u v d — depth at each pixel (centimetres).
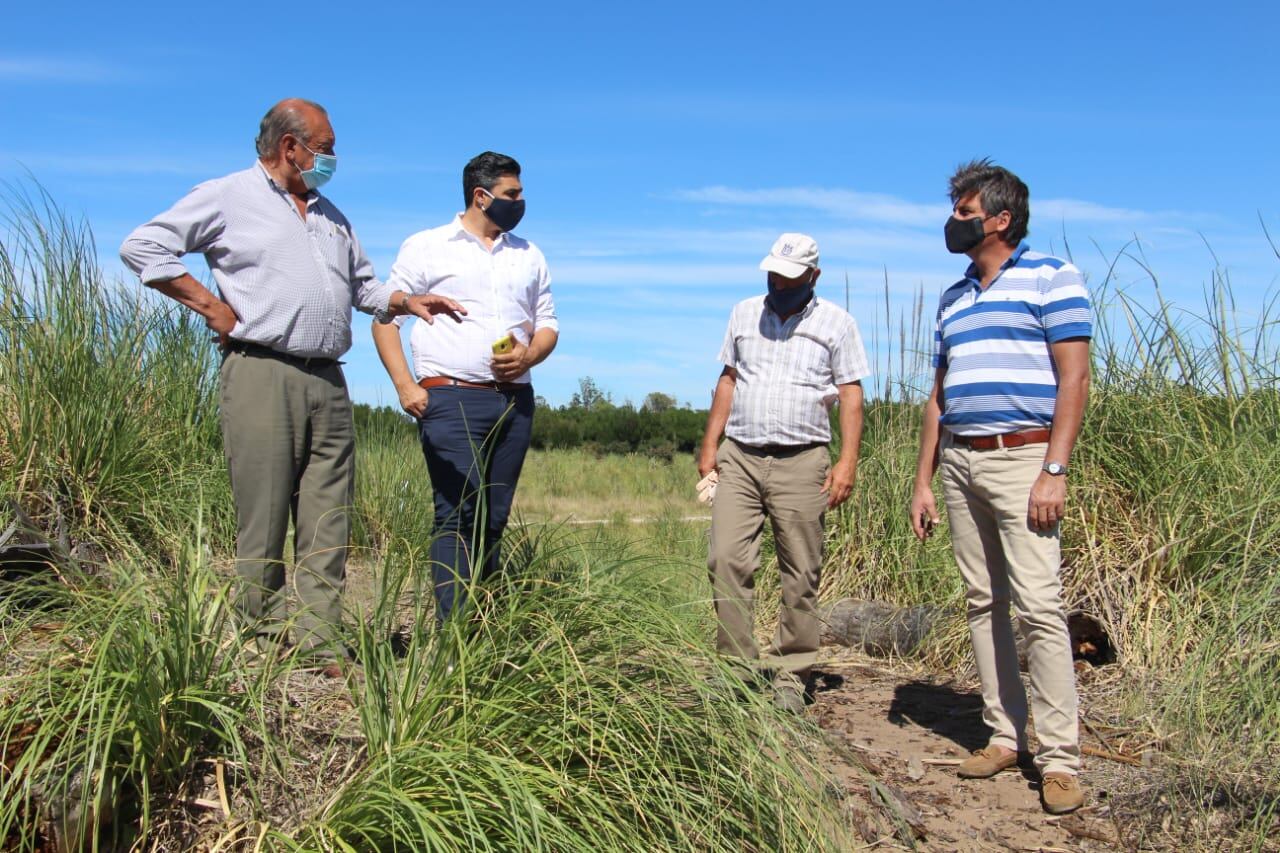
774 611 656
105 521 511
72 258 554
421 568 357
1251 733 363
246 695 318
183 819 289
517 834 253
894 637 589
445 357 430
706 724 306
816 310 468
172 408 614
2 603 338
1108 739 443
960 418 396
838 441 713
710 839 285
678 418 3325
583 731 298
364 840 271
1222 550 503
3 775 271
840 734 457
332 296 390
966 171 393
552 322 460
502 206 432
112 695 284
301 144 377
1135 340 589
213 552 544
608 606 327
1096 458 568
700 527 1088
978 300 394
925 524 437
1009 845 354
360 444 836
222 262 375
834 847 310
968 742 451
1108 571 534
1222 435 549
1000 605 412
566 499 1881
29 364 518
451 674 307
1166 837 354
